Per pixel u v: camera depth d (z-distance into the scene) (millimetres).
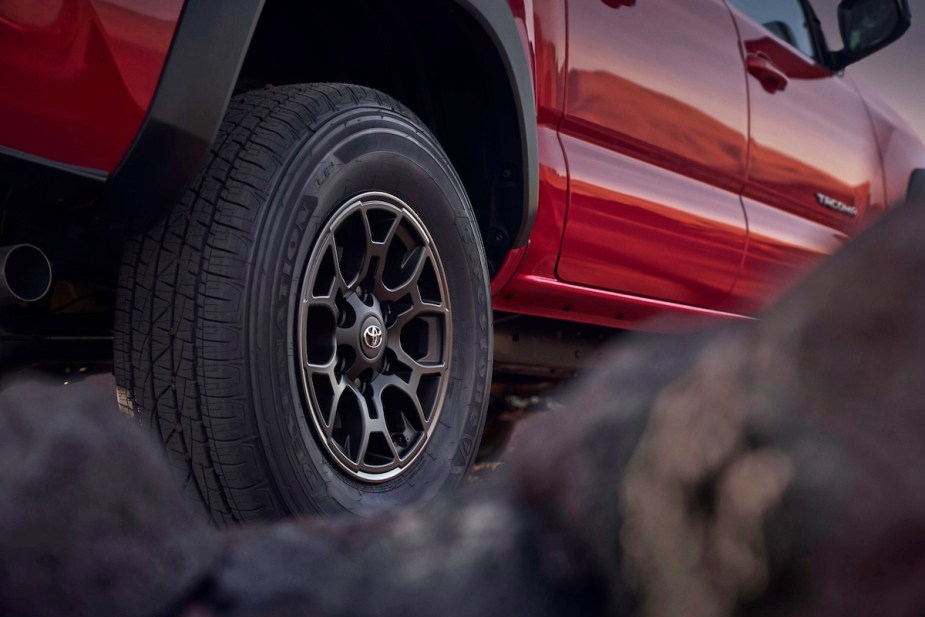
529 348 2910
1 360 1694
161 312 1511
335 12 2102
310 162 1643
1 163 1271
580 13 2547
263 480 1521
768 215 3410
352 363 1790
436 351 1977
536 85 2375
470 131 2297
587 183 2527
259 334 1521
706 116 3047
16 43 1235
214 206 1540
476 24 2102
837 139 3912
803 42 3980
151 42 1383
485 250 2273
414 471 1884
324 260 1715
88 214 1409
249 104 1698
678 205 2881
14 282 1432
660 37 2865
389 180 1845
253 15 1508
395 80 2252
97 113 1331
